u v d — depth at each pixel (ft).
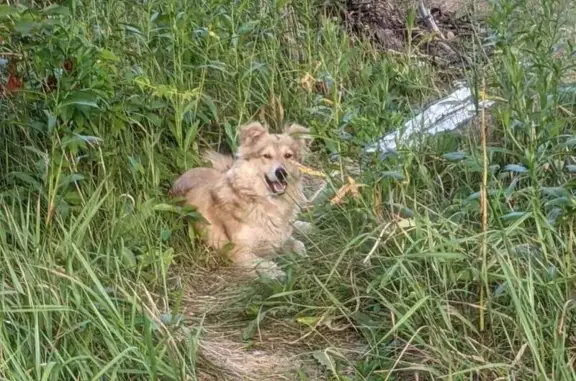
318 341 16.14
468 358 15.20
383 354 15.65
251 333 16.25
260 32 20.47
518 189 16.79
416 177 17.33
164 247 17.44
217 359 15.80
